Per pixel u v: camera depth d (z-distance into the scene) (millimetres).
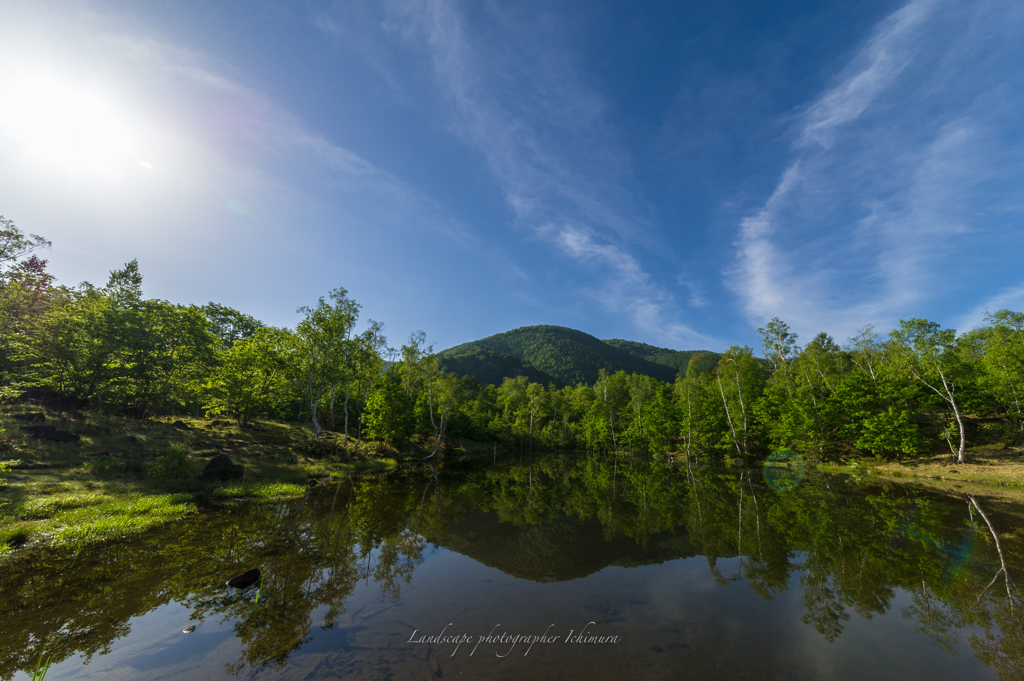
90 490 16703
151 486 18953
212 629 7148
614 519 18375
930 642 7250
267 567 10414
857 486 26391
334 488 24391
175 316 34531
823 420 37781
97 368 27703
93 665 5867
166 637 6797
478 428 74750
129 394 29812
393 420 45031
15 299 26578
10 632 6879
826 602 9047
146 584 9109
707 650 6867
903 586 9938
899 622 8047
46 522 13078
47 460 18688
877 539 13992
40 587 8812
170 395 33719
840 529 15492
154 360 31984
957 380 31938
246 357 38219
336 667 5969
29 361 26625
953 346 31906
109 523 13453
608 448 71062
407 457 45188
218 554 11297
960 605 8836
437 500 22641
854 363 47500
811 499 22297
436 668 6051
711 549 13367
